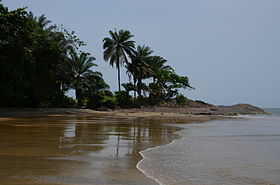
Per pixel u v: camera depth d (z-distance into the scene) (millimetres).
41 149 6895
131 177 4293
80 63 51406
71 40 41750
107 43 51688
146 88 56000
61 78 41375
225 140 9352
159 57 64062
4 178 4098
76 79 49656
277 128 15406
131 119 23906
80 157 5910
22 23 27297
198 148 7445
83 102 48719
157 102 54469
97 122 18609
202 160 5738
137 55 56031
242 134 11617
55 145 7609
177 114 35906
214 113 44844
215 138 9992
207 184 3979
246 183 4062
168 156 6195
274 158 5984
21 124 15500
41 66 32031
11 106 30688
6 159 5582
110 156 6109
